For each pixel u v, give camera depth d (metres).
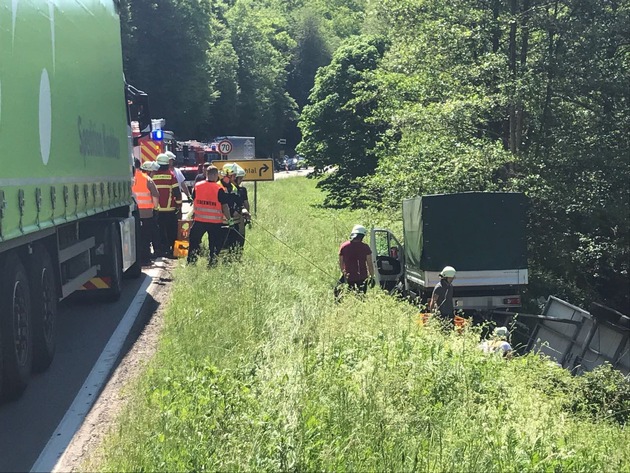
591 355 17.88
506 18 23.98
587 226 23.98
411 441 6.58
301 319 10.20
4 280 7.71
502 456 6.57
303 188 65.12
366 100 28.84
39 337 8.72
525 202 18.66
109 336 10.70
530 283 23.05
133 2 82.19
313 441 6.11
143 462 5.65
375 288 14.30
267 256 17.84
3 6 7.38
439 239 18.56
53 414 7.39
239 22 117.62
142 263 18.33
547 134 24.84
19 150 7.83
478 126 25.59
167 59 84.94
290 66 140.00
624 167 23.55
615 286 24.91
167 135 46.47
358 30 154.12
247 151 72.44
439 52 25.22
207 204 16.22
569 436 7.93
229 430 6.05
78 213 10.71
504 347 12.05
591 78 23.23
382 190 24.84
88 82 11.47
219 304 10.91
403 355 8.95
